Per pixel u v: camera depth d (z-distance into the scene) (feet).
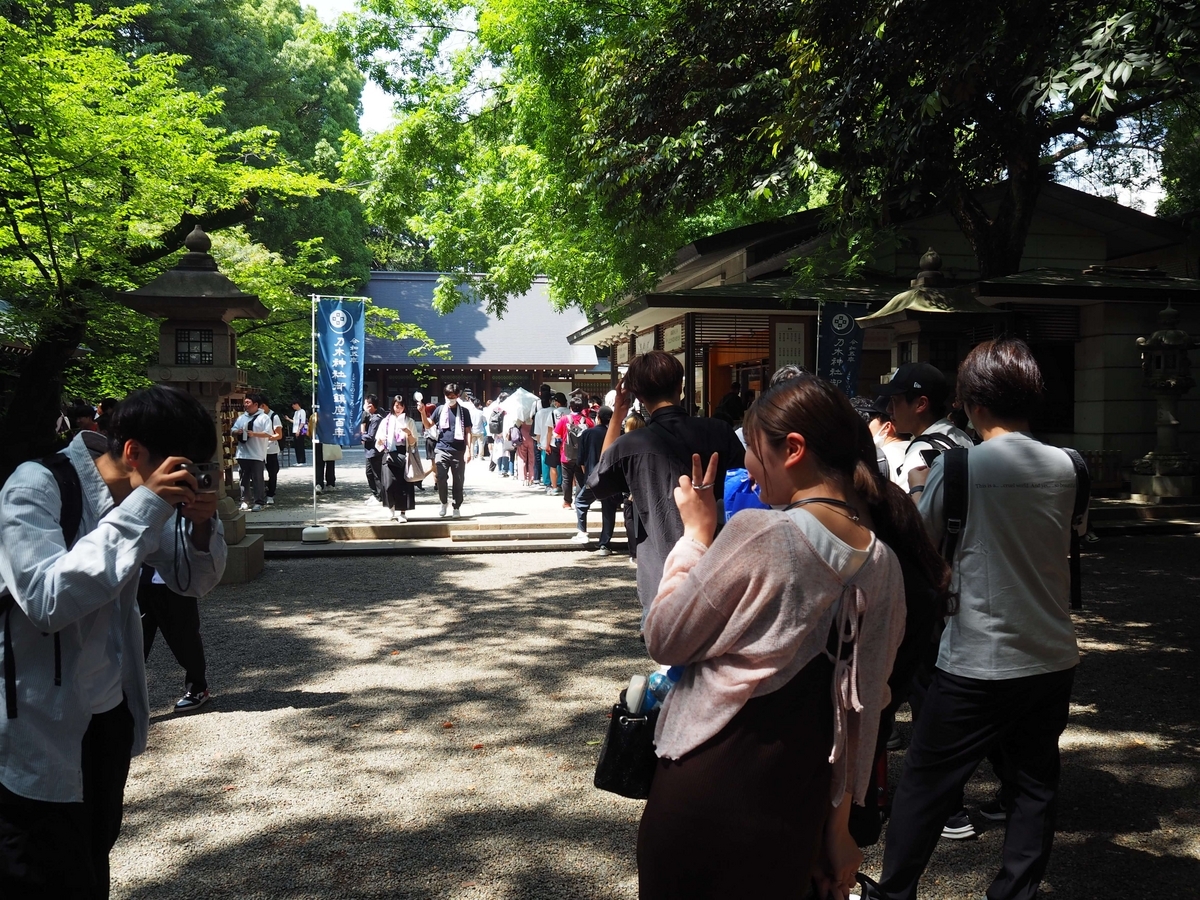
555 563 31.50
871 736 5.53
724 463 12.48
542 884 9.99
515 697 16.69
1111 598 24.59
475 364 115.03
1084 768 13.15
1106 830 11.14
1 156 32.24
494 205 54.03
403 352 114.62
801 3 23.79
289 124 84.74
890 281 47.57
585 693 16.94
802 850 5.28
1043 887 9.78
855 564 5.31
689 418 12.70
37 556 5.99
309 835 11.12
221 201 40.42
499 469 70.38
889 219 29.96
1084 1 19.10
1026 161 32.89
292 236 85.92
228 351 28.09
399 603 24.95
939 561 5.99
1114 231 52.16
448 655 19.62
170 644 15.71
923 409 11.32
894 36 21.56
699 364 57.82
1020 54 23.17
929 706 8.51
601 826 11.41
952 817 11.09
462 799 12.20
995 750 8.86
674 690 5.61
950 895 9.77
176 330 27.71
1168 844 10.77
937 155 25.50
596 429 33.88
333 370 37.11
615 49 35.53
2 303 41.32
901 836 8.42
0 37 30.25
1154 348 41.29
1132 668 18.28
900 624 5.63
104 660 6.76
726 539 5.26
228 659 19.25
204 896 9.69
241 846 10.84
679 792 5.35
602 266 47.37
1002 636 8.16
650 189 35.65
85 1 67.36
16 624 6.18
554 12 42.96
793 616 5.15
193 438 6.70
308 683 17.54
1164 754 13.67
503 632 21.68
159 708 16.06
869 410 13.41
